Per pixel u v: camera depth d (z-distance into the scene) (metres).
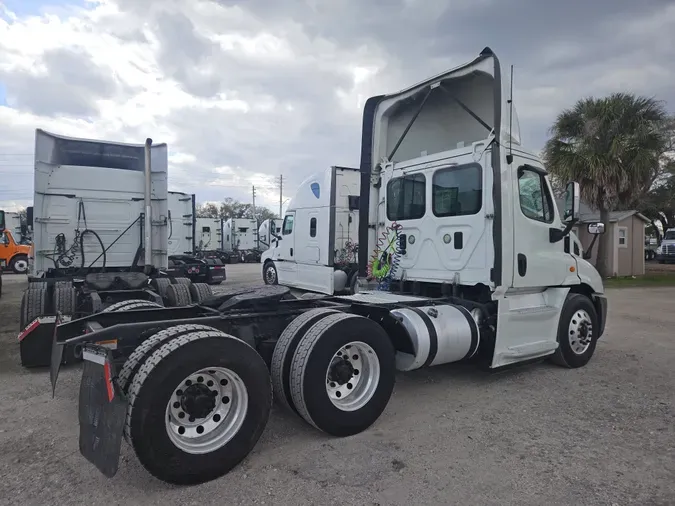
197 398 3.22
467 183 5.46
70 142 8.23
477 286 5.48
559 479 3.24
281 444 3.79
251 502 2.94
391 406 4.70
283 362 3.91
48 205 7.94
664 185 29.34
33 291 6.71
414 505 2.92
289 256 13.83
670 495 3.04
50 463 3.43
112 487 3.11
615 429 4.11
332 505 2.91
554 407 4.66
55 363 4.13
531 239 5.53
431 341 4.60
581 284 6.43
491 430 4.09
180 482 3.08
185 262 16.11
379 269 6.59
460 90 5.98
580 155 18.16
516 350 5.34
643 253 23.05
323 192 12.20
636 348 7.27
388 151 6.79
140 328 3.74
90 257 8.28
